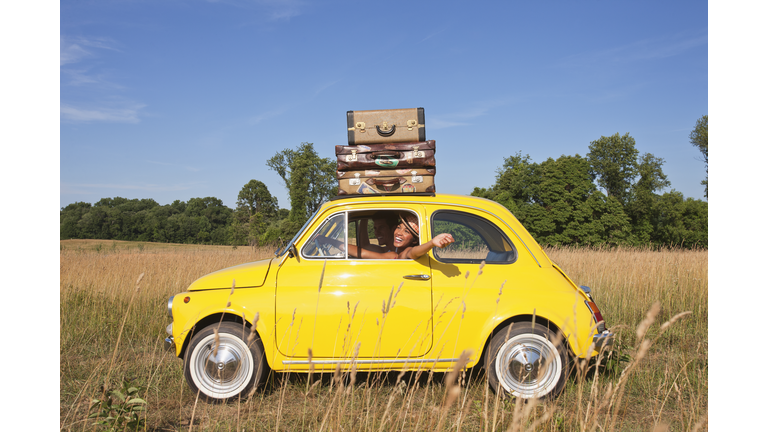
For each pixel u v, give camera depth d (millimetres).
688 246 51500
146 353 5016
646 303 6859
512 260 3740
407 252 3750
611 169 56594
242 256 14367
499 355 3469
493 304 3514
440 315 3500
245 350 3539
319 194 69750
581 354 3395
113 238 125250
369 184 3926
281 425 3170
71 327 5883
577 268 9320
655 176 56781
